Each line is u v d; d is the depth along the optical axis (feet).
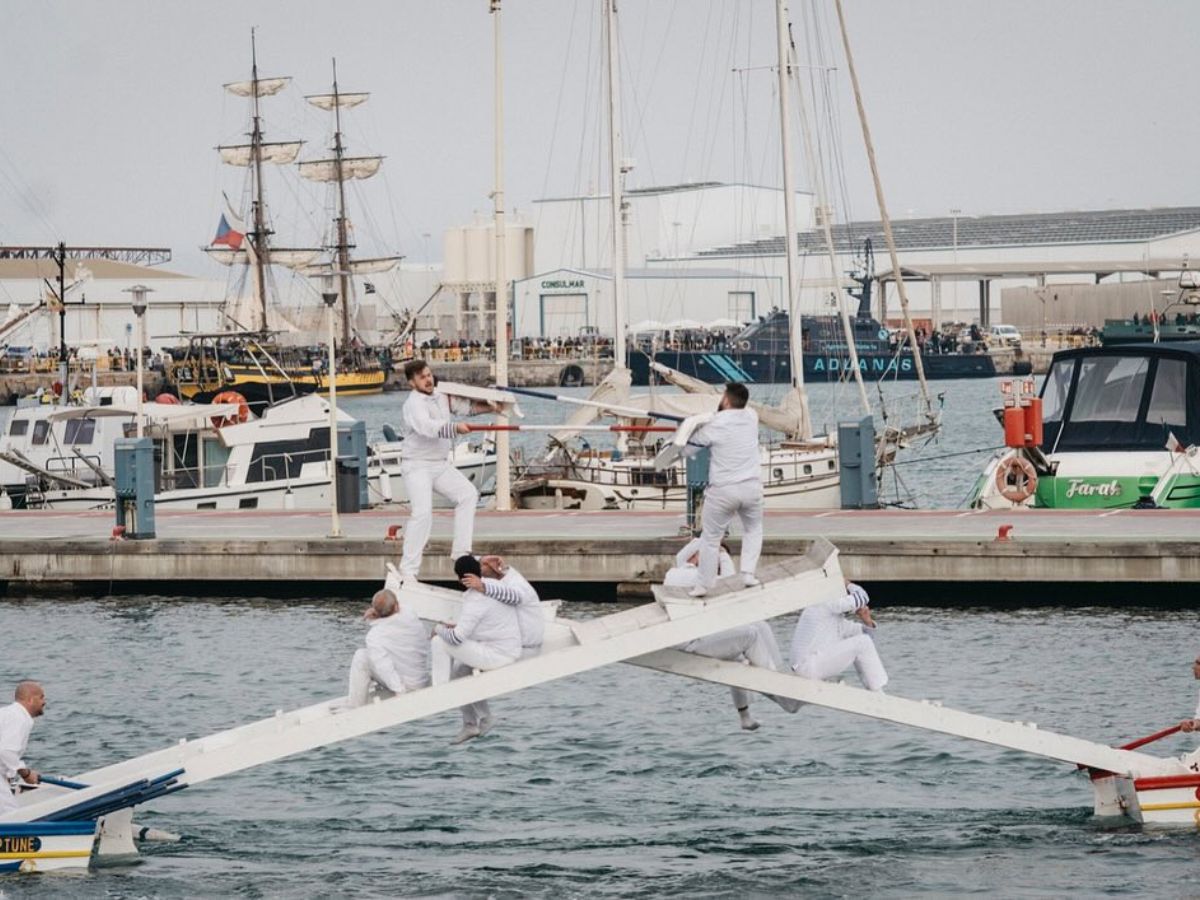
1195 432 182.39
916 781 97.45
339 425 221.46
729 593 79.71
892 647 132.46
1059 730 106.32
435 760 103.91
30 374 609.83
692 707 116.26
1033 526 160.15
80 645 140.26
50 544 165.89
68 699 120.88
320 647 138.00
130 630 146.72
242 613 154.51
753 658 82.79
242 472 213.66
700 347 625.82
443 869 82.69
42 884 79.71
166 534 171.94
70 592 165.99
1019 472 176.55
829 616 83.87
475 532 167.02
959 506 255.50
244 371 492.95
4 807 81.05
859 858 83.20
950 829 87.66
